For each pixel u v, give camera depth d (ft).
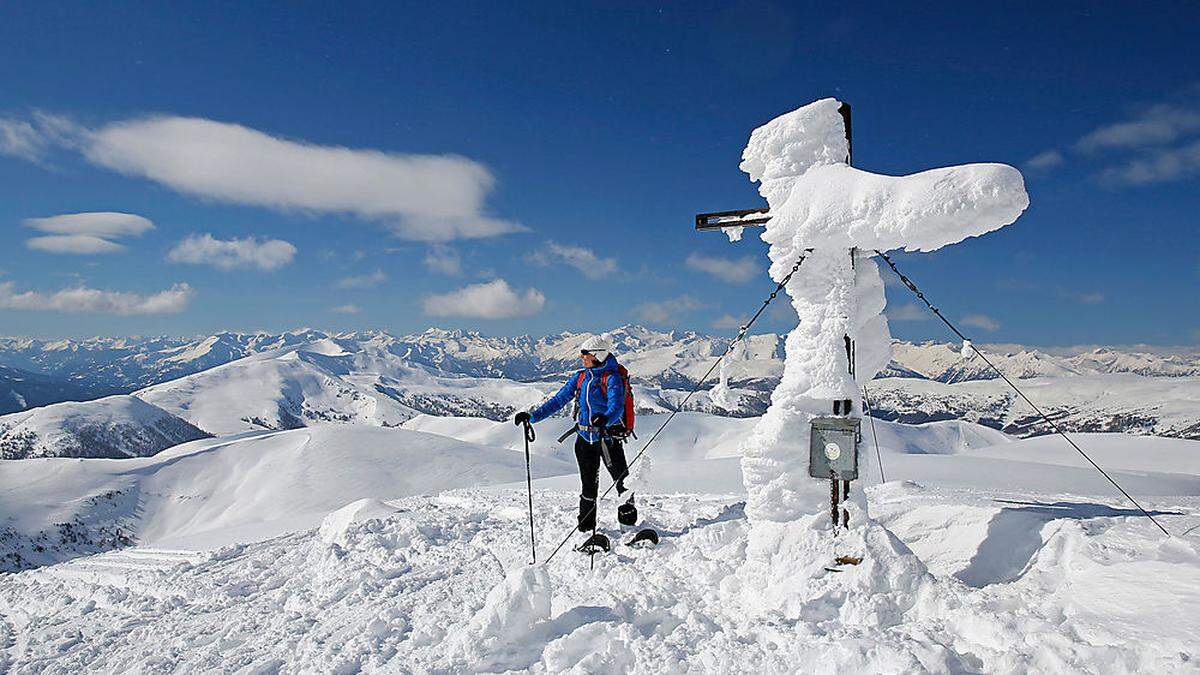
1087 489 42.88
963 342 18.58
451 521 29.30
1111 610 12.27
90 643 21.15
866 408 19.85
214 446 375.86
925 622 13.69
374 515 32.68
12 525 291.38
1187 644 10.31
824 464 17.75
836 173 18.31
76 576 31.48
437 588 20.88
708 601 16.84
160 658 18.35
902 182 16.84
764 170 20.42
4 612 29.37
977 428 245.04
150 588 26.78
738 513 24.84
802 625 13.55
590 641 14.28
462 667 14.21
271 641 18.19
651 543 21.59
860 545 16.35
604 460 23.17
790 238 19.03
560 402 23.66
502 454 287.48
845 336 18.83
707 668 12.74
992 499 22.22
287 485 274.77
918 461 55.72
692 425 340.80
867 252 18.81
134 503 324.19
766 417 19.44
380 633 17.26
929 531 20.53
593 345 23.68
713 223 20.97
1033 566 16.42
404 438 304.09
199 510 305.32
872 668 11.25
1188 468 80.48
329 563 24.98
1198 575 12.47
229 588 24.64
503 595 15.51
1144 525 16.42
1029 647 11.45
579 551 21.85
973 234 16.10
